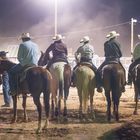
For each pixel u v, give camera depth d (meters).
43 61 16.38
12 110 19.27
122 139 12.77
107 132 13.58
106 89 15.45
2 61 15.69
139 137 12.67
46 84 14.10
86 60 16.14
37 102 14.11
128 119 16.28
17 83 15.10
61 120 16.16
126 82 16.75
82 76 15.77
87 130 14.15
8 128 14.68
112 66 15.38
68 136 13.28
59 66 16.00
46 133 13.78
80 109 16.27
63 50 16.30
